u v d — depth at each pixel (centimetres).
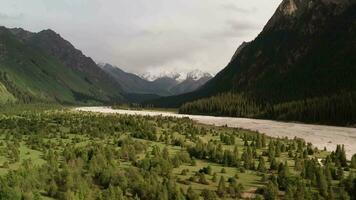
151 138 16412
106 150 12200
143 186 8738
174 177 10412
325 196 9019
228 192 9331
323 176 9662
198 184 10144
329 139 19100
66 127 19050
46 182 8925
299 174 11331
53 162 10525
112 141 15562
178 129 19512
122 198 8131
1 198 7481
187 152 13612
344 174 11656
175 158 12031
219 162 12862
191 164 12331
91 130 17538
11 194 7575
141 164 11106
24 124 19488
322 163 13125
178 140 15650
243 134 18575
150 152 13638
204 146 13775
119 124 19700
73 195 7969
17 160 11425
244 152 13088
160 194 8338
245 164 12156
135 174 9806
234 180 9806
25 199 7669
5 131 17350
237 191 9300
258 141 15750
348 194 9319
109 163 10825
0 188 7712
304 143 16338
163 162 11044
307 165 11106
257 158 13788
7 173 9088
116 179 9456
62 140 15550
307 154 14338
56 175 9225
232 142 16338
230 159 12500
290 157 14075
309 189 9125
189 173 11206
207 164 12588
